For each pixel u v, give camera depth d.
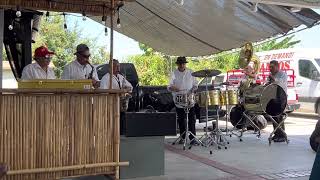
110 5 4.48
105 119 3.90
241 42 8.74
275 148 7.59
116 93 3.94
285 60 14.37
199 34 8.91
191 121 8.02
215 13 7.30
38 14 6.95
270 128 10.63
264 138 8.87
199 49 10.17
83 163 3.82
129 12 8.74
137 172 5.30
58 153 3.72
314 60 13.64
